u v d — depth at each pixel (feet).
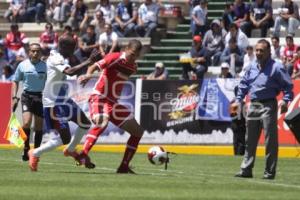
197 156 162.71
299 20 211.41
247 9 212.84
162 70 199.52
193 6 222.28
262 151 168.55
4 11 250.16
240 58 198.49
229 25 209.36
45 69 138.92
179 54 216.74
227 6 214.48
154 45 222.28
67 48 120.16
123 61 113.39
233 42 199.31
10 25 238.48
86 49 209.26
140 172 120.06
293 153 168.55
